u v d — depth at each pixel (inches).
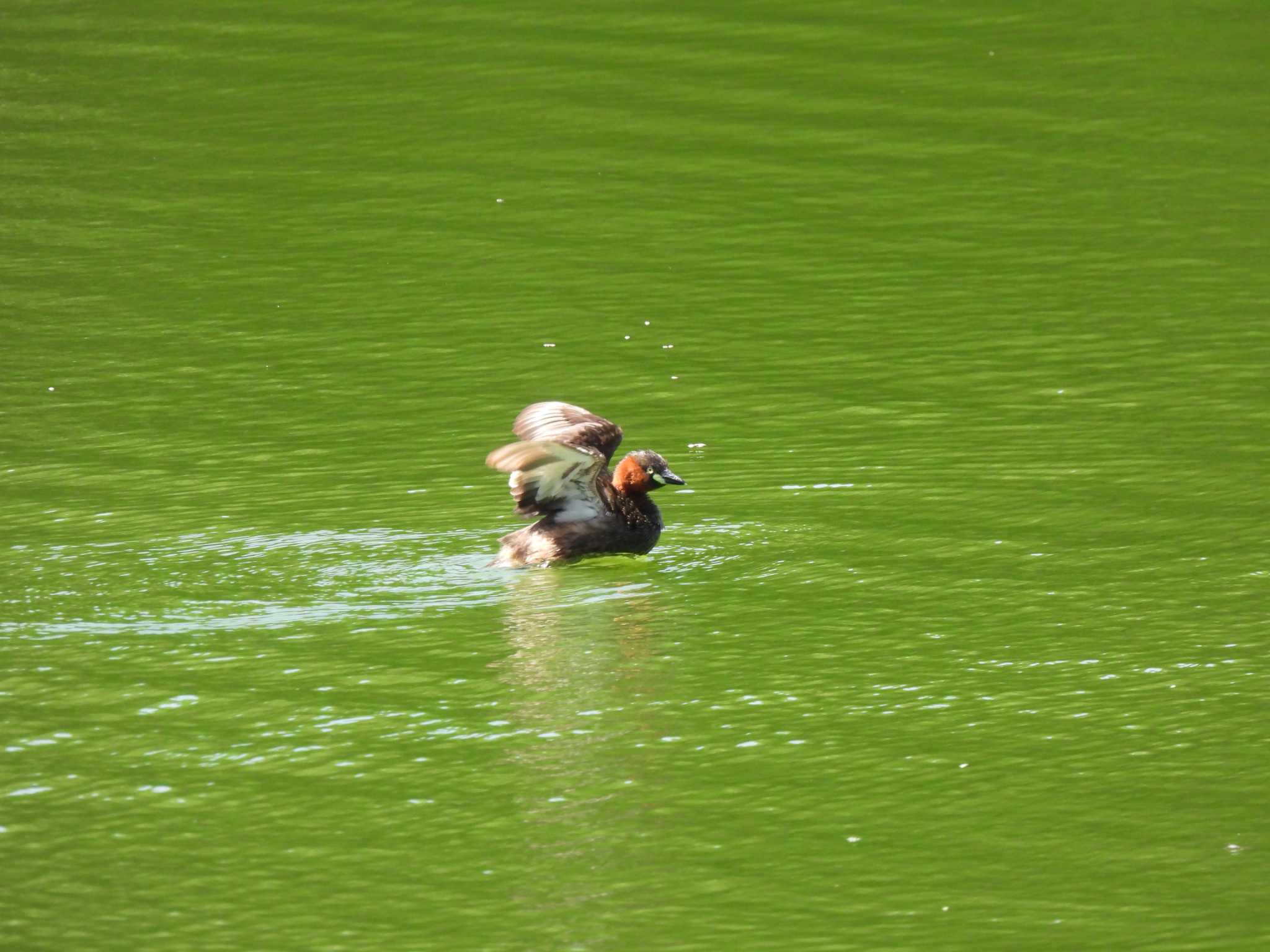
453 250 1186.0
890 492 783.1
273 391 940.0
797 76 1519.4
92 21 1715.1
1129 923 440.5
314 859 477.1
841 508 765.9
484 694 582.9
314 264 1162.6
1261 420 863.7
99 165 1362.0
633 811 502.3
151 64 1588.3
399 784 520.1
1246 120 1411.2
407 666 605.6
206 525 746.2
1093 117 1422.2
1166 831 486.0
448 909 450.9
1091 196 1264.8
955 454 828.6
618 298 1092.5
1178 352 971.9
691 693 583.2
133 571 691.4
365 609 658.2
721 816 498.3
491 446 851.4
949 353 981.8
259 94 1512.1
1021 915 444.8
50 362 986.1
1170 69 1525.6
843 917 445.1
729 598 669.3
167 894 458.9
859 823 494.3
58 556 707.4
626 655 616.1
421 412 904.3
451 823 495.2
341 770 529.3
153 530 739.4
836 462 823.1
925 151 1359.5
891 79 1508.4
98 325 1050.7
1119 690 579.2
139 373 968.9
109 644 621.6
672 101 1469.0
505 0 1724.9
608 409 906.7
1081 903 449.7
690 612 655.8
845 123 1417.3
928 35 1616.6
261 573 693.3
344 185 1316.4
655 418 892.0
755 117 1432.1
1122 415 876.0
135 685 589.0
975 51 1576.0
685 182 1309.1
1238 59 1545.3
